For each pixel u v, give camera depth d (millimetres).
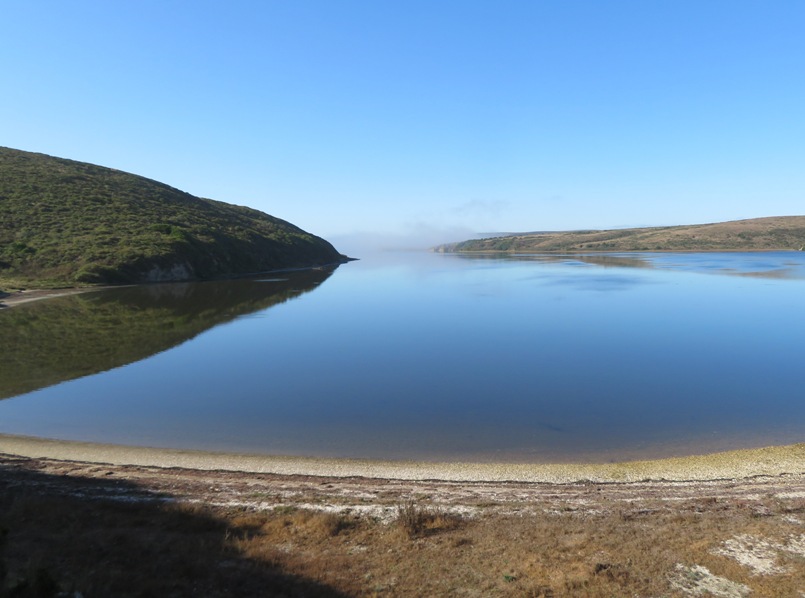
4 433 17531
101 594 6879
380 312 46125
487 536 9805
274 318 43125
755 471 14016
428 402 21109
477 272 92062
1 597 6352
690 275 75875
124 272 66188
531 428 18094
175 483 13031
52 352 30312
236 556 8906
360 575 8391
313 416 19531
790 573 8039
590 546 9164
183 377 25234
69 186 91500
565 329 36844
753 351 29500
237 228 104375
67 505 10961
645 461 14977
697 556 8617
